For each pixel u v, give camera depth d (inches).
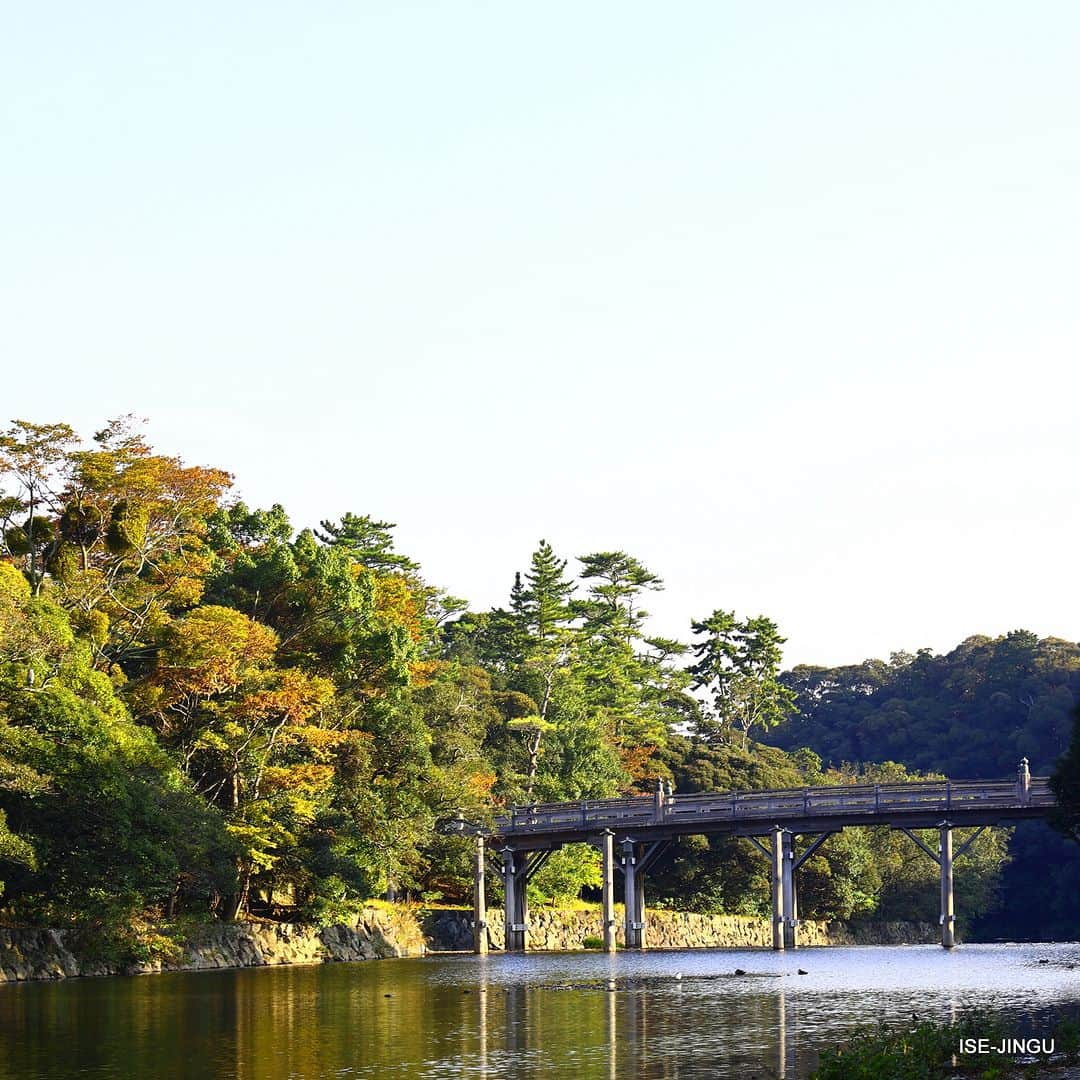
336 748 3080.7
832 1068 1019.3
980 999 1802.4
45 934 2317.9
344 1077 1206.9
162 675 2807.6
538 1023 1588.3
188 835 2484.0
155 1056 1339.8
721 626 6407.5
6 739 2201.0
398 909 3358.8
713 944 4037.9
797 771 5211.6
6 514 2947.8
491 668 5216.5
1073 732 2456.9
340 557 3341.5
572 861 3981.3
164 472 2997.0
